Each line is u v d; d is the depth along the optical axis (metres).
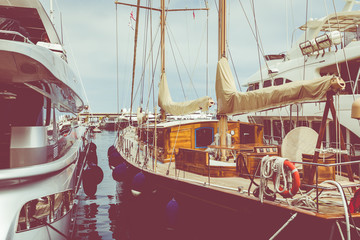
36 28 8.90
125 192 13.31
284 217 4.90
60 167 5.60
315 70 12.21
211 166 7.64
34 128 5.29
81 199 12.51
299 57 13.84
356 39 12.57
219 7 8.77
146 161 9.89
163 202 8.60
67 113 11.26
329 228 4.38
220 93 8.04
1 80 5.36
